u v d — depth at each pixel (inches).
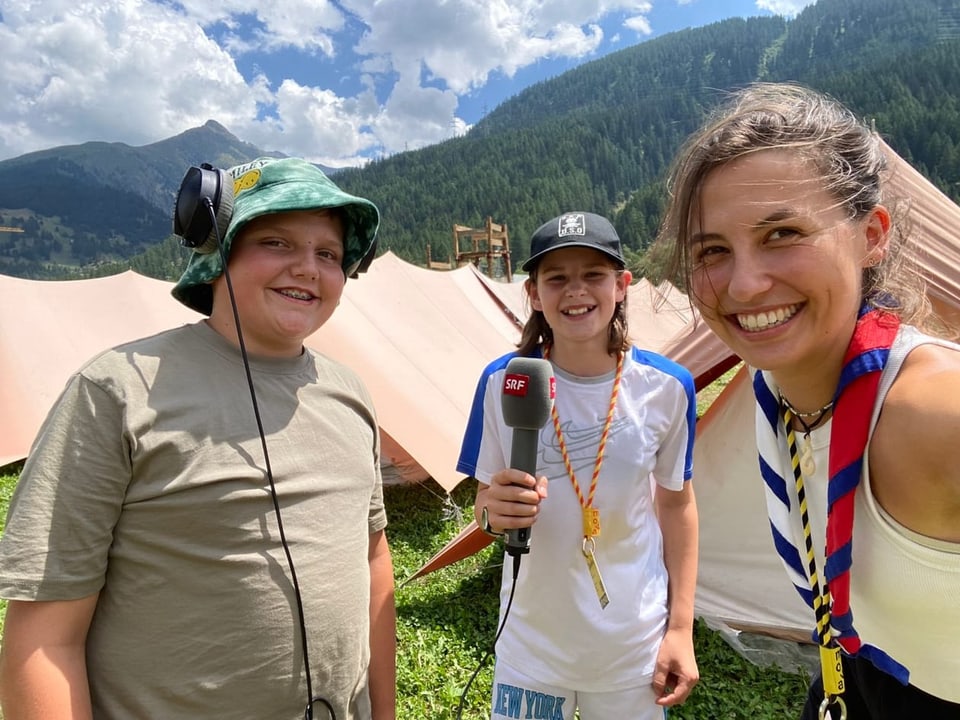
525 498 62.7
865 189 40.8
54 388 285.1
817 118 41.5
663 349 154.2
